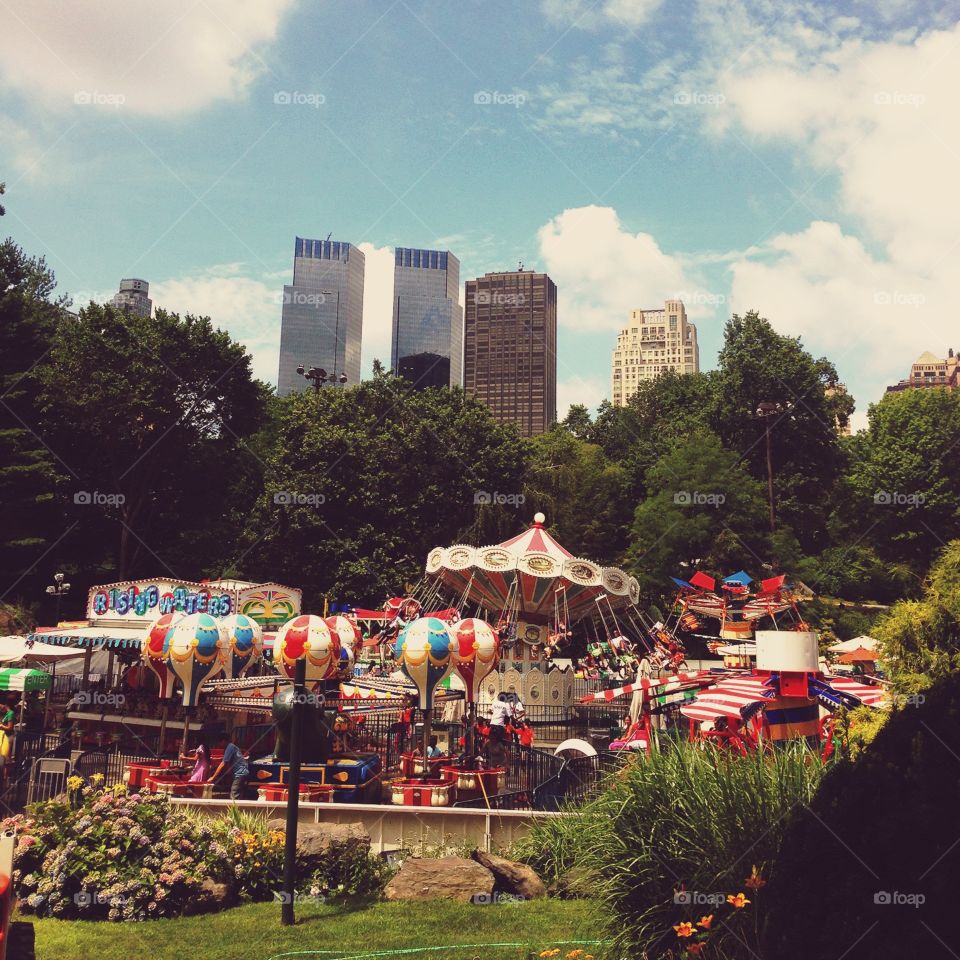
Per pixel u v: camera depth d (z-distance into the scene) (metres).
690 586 27.38
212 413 49.09
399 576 45.84
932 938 4.82
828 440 62.59
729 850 8.12
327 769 15.55
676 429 66.06
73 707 22.17
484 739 17.53
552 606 29.11
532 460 56.25
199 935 9.66
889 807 5.27
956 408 67.62
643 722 14.97
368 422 51.16
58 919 10.27
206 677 17.09
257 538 46.91
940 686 5.50
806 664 11.59
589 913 9.56
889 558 62.84
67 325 50.47
